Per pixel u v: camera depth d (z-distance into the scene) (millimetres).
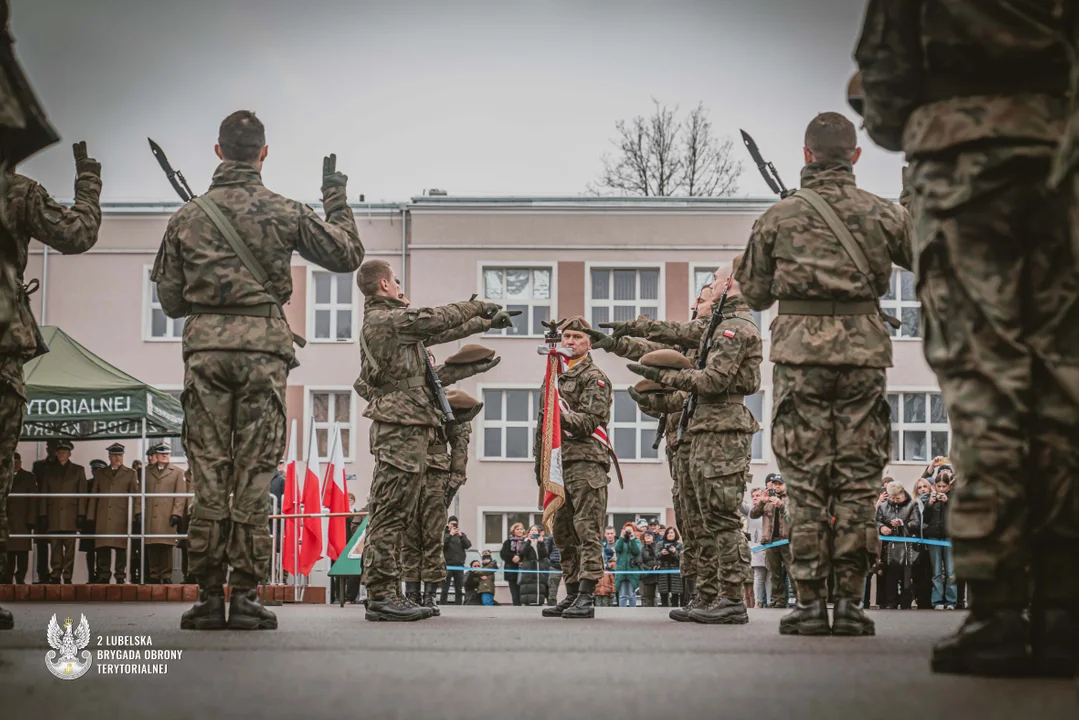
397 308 9945
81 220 8281
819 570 6992
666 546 22906
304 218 7734
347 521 20047
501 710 3539
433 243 40688
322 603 16547
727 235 40562
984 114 4492
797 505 7078
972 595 4414
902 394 40969
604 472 10883
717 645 5953
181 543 21469
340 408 40969
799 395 7086
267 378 7496
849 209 7184
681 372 9336
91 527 21562
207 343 7434
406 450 9555
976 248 4512
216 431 7453
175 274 7660
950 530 4445
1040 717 3355
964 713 3439
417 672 4535
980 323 4480
